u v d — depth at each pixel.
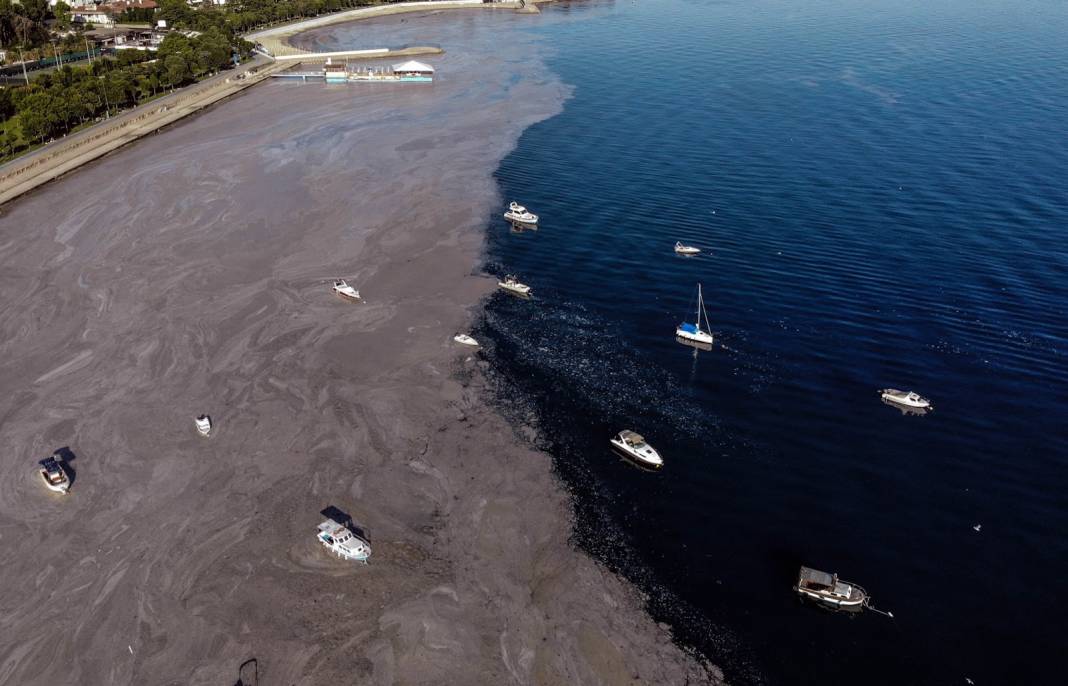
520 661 53.69
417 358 89.31
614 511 67.56
